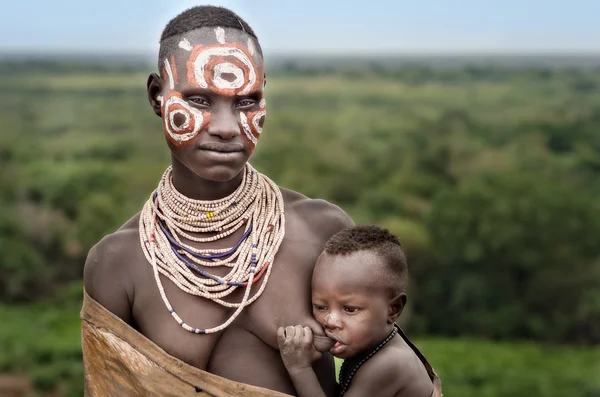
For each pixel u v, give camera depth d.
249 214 3.32
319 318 3.19
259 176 3.44
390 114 80.12
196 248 3.26
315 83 125.19
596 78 122.44
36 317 41.41
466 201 41.72
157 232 3.27
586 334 40.56
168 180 3.37
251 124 3.17
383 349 3.22
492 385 32.31
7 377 32.72
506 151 56.16
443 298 42.09
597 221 42.12
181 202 3.29
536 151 55.91
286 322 3.20
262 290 3.22
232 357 3.20
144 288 3.20
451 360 35.78
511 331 40.91
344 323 3.13
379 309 3.14
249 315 3.22
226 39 3.16
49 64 175.62
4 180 51.94
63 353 35.12
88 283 3.25
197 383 3.07
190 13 3.24
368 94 106.31
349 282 3.10
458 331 41.88
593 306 39.59
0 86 122.62
